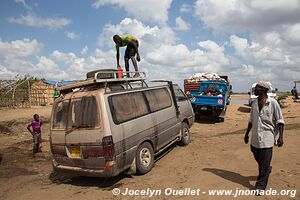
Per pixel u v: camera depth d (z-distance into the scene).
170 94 8.34
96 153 5.77
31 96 25.14
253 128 4.84
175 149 8.64
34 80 27.17
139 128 6.50
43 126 15.95
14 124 15.02
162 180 6.00
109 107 5.88
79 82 6.21
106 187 6.02
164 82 8.34
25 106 23.17
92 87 6.29
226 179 5.61
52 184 6.71
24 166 8.57
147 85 7.57
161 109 7.61
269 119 4.68
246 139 5.18
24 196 5.95
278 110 4.68
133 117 6.42
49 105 25.23
